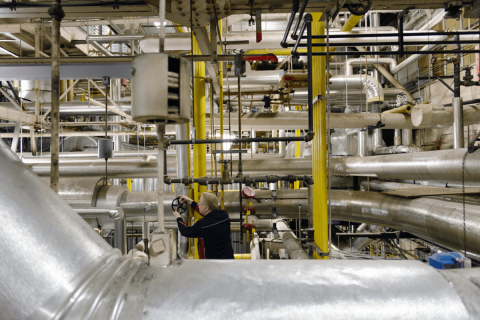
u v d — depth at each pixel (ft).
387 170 10.21
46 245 2.16
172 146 23.47
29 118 14.37
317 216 8.26
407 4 5.63
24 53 16.90
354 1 5.21
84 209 6.07
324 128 7.76
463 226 6.81
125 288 2.24
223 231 7.03
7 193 2.21
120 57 7.86
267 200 11.60
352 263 2.66
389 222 10.39
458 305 2.21
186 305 2.16
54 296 2.00
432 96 21.08
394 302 2.23
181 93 2.57
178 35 10.25
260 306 2.19
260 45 12.84
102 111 17.60
